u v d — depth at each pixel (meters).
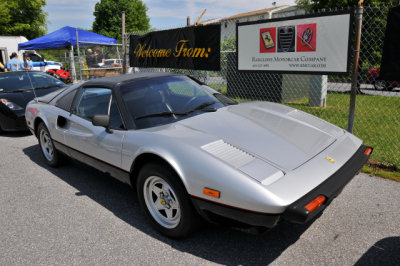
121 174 3.01
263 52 5.18
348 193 3.36
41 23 36.47
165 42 6.98
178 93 3.48
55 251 2.60
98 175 4.21
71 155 3.88
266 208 2.03
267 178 2.15
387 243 2.49
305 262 2.31
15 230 2.96
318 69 4.59
